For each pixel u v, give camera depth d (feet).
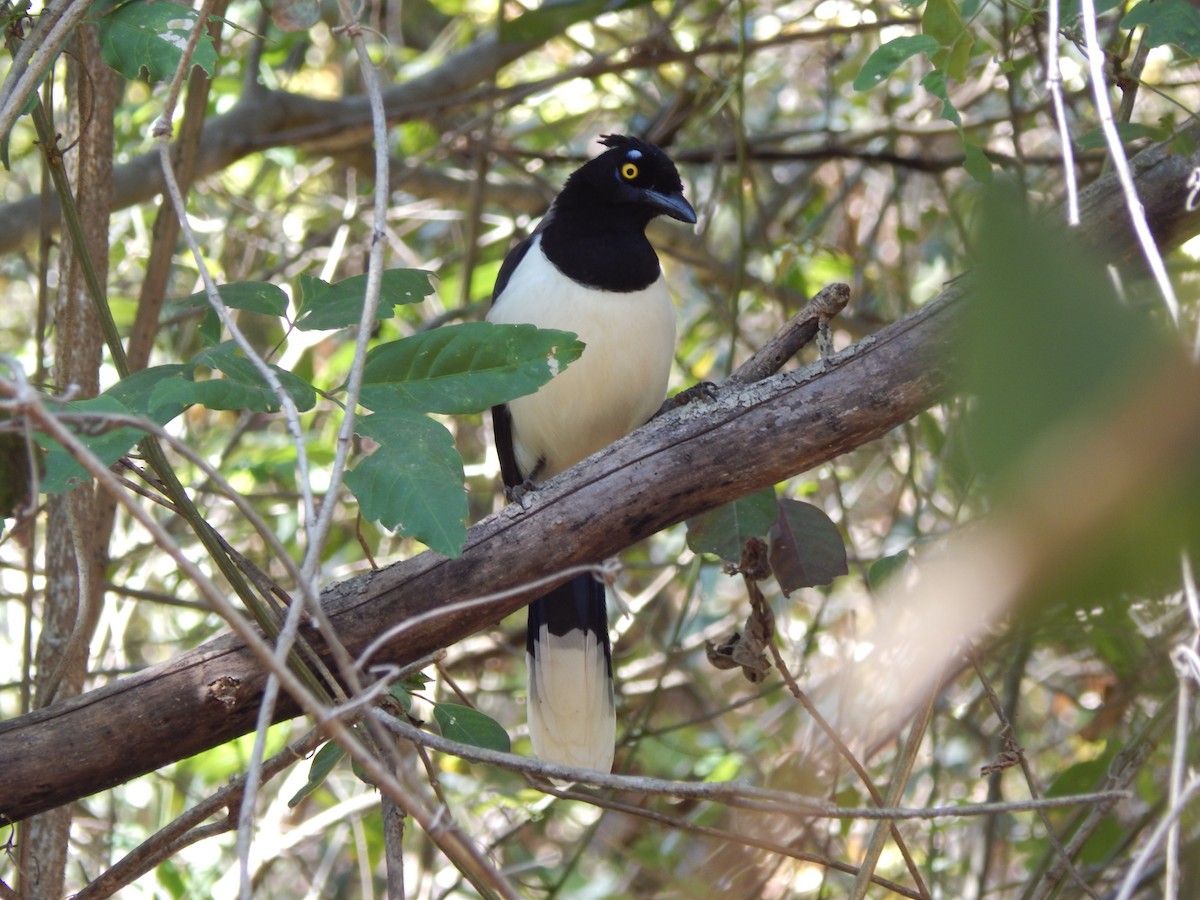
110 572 32.42
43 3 20.03
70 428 13.79
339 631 17.90
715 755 32.50
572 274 27.27
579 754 26.27
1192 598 12.25
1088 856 26.94
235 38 37.70
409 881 34.99
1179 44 19.26
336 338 41.04
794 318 20.79
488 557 18.22
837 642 35.22
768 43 34.37
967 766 34.17
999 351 6.05
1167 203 19.21
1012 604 6.81
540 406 28.27
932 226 38.01
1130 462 5.90
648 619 40.55
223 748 33.27
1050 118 31.91
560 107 43.50
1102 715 28.78
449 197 41.29
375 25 37.60
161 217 26.40
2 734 17.03
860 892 18.22
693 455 18.61
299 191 42.27
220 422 41.96
